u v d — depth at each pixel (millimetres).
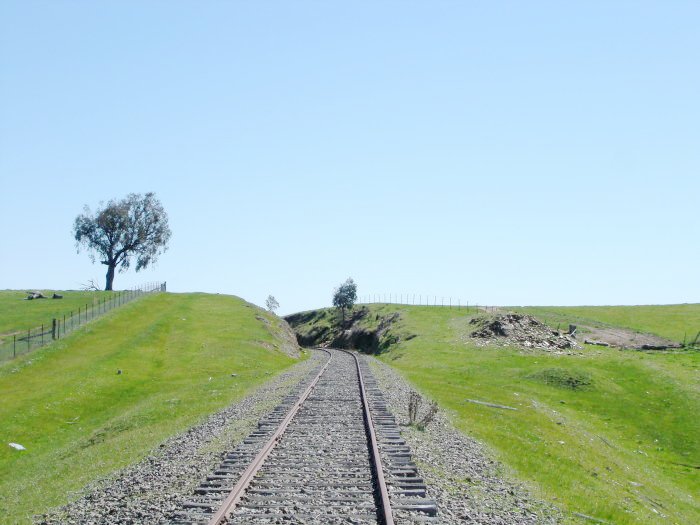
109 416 40469
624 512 19812
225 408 31797
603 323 92188
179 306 92812
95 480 19141
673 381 53406
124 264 124500
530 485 19094
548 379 54000
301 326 169250
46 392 45125
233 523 12086
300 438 20812
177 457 19828
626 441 41188
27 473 27016
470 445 23578
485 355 66000
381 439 20812
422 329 89625
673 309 102438
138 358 59531
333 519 12391
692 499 30125
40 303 89938
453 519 13172
